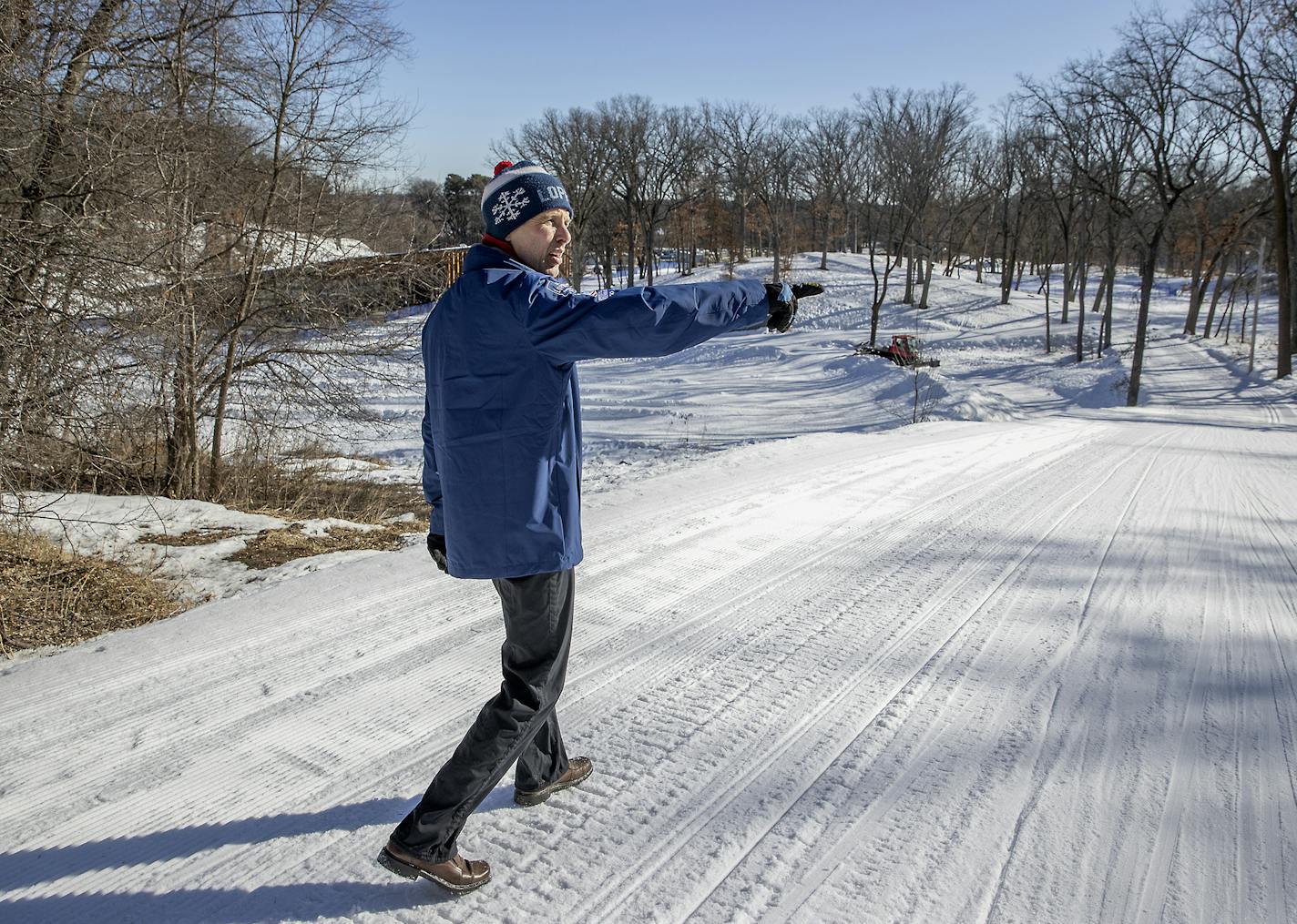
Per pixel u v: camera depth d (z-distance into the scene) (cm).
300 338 1028
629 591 505
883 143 5378
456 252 1070
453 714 354
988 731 337
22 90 618
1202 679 388
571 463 237
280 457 1117
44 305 559
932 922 229
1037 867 251
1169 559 588
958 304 5494
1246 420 2228
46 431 566
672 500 736
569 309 211
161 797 293
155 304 643
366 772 309
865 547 603
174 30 795
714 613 470
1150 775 304
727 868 253
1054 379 3541
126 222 671
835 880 246
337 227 1023
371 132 1005
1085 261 3969
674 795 292
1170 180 2908
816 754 319
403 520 947
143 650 413
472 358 224
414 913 235
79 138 657
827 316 5256
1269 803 286
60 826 277
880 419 2323
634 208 6819
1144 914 231
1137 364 2895
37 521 663
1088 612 477
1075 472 957
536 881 248
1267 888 242
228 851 263
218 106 880
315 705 361
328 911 236
